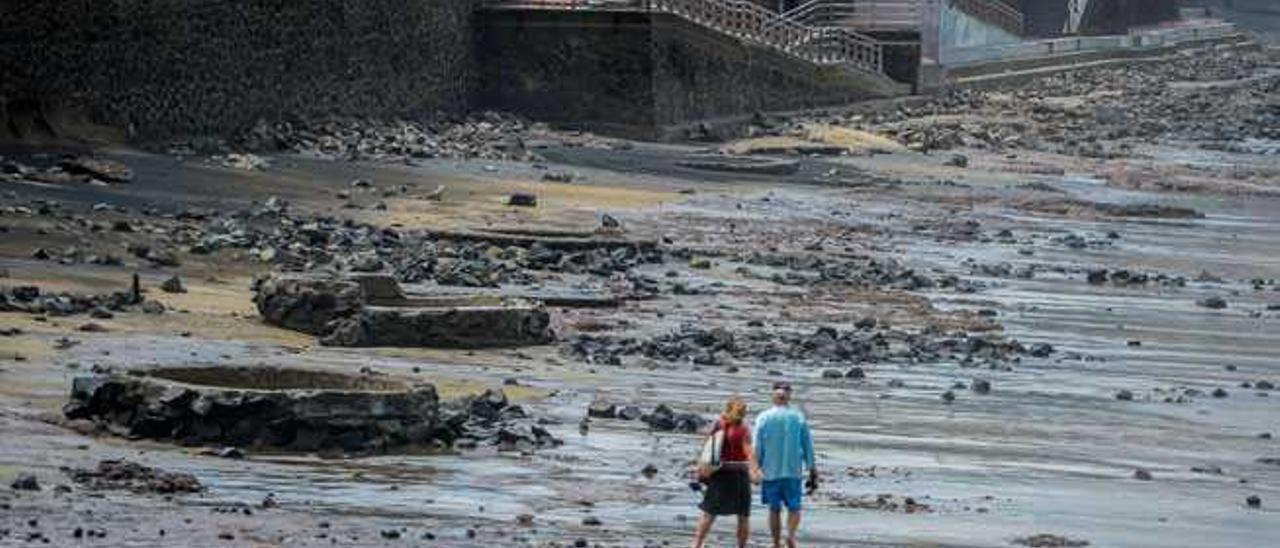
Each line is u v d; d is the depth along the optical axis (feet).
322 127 305.94
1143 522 121.19
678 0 360.89
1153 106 484.33
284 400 122.11
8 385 132.05
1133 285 234.38
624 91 348.59
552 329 172.24
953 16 536.42
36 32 250.37
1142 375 176.45
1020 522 119.14
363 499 112.16
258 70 294.66
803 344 176.86
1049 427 150.61
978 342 183.73
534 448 129.29
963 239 264.52
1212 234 289.53
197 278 185.88
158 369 126.93
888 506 121.29
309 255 201.57
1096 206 308.81
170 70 274.77
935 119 415.64
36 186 223.92
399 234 222.28
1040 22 652.89
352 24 317.83
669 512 115.24
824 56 409.28
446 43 345.31
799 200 290.35
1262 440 150.61
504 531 107.34
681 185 294.66
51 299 163.32
